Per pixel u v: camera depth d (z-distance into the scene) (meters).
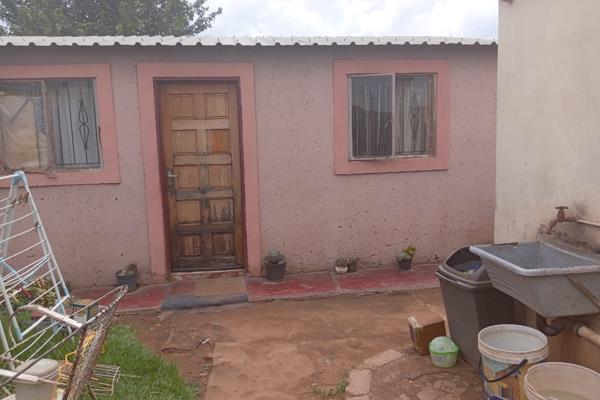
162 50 5.43
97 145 5.55
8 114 5.34
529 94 3.61
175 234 5.87
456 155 6.06
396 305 5.07
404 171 5.98
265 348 4.16
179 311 5.04
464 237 6.21
